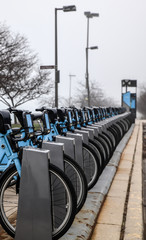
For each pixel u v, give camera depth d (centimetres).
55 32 1706
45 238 312
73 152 439
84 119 663
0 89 1591
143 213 466
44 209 312
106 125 804
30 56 1611
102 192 511
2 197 335
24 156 317
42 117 452
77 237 347
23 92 1653
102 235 375
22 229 318
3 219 333
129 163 803
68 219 317
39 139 461
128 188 589
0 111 361
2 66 1470
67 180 317
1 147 357
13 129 445
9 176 337
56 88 1641
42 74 1680
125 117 1457
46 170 310
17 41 1537
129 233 384
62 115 555
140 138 1360
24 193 317
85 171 504
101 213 447
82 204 390
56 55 1698
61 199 355
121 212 453
